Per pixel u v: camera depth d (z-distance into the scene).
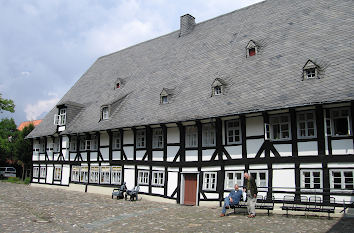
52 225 10.70
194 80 19.66
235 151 15.43
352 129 12.29
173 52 24.48
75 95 30.20
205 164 16.45
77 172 24.50
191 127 17.41
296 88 13.93
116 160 21.39
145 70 25.03
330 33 15.55
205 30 23.98
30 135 29.41
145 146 19.67
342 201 11.82
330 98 12.24
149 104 20.50
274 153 14.10
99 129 21.61
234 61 18.55
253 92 15.40
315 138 13.12
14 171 40.72
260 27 19.70
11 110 35.38
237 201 12.92
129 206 16.02
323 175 12.70
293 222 10.99
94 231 10.05
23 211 13.30
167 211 14.37
